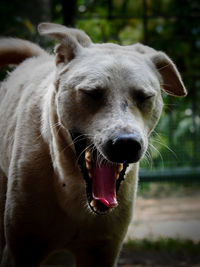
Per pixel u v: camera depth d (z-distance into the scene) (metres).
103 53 4.05
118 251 4.56
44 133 4.28
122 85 3.85
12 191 4.36
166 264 6.39
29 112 4.50
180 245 6.84
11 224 4.35
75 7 8.15
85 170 4.04
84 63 3.99
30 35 7.36
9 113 4.87
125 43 10.47
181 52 10.54
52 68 4.72
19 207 4.30
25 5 8.13
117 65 3.91
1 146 4.90
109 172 4.03
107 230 4.38
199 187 9.51
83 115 3.90
